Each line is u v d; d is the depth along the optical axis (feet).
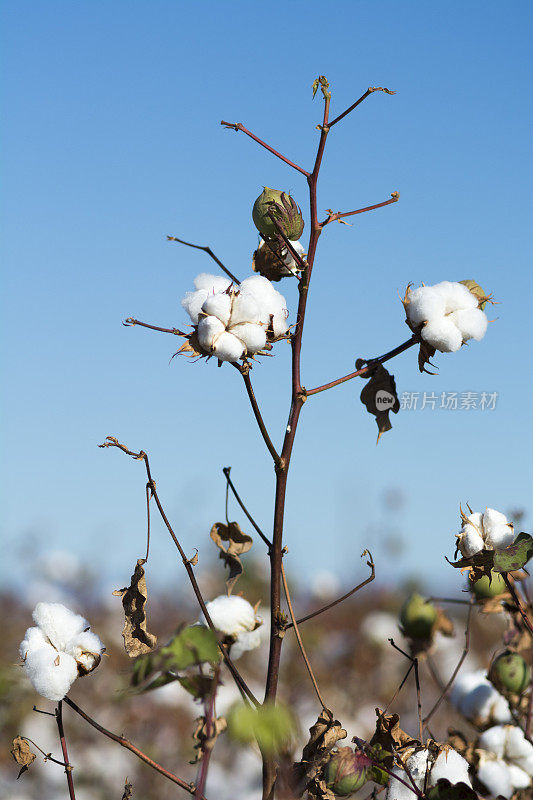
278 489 5.44
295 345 5.51
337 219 5.58
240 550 5.61
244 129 5.57
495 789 5.99
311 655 10.88
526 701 6.16
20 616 12.34
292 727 4.96
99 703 9.75
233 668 5.27
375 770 5.65
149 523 5.48
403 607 6.52
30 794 8.39
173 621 12.69
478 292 5.77
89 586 13.14
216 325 5.31
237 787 8.12
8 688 7.82
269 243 5.71
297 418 5.48
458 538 5.73
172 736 9.29
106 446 5.40
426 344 5.62
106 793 8.37
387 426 5.65
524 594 6.27
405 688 10.02
